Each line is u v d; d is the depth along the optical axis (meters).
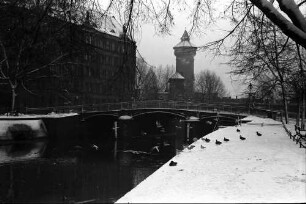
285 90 33.41
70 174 28.36
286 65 21.80
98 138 58.69
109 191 23.53
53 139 45.91
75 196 21.59
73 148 43.16
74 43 9.88
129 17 9.64
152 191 11.62
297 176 13.73
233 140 25.58
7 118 42.56
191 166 15.84
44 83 45.28
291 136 26.11
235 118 55.72
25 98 57.03
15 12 9.37
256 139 26.17
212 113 58.38
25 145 42.22
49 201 20.39
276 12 10.09
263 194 11.08
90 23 9.75
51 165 31.77
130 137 62.88
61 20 9.46
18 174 27.17
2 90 50.72
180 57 138.00
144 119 71.00
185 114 60.38
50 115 48.84
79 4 9.50
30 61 11.12
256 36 12.77
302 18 10.09
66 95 49.91
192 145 22.48
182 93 115.94
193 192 11.43
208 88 122.00
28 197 20.95
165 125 78.19
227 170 14.93
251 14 12.26
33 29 9.45
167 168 15.45
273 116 50.47
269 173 14.27
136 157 40.25
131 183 26.52
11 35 9.84
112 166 33.62
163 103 63.56
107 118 64.88
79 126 56.00
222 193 11.25
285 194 11.06
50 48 10.20
